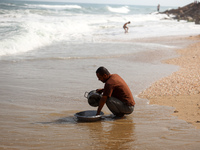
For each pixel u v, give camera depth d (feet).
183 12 207.92
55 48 48.67
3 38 46.06
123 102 14.89
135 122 14.26
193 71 29.99
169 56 42.73
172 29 99.50
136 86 23.48
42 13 138.62
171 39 67.77
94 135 12.19
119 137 11.88
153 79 26.40
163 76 27.81
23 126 13.48
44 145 10.83
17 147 10.56
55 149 10.38
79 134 12.34
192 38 68.69
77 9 226.99
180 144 10.84
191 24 130.31
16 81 24.61
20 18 100.01
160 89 22.29
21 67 31.50
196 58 39.86
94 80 25.89
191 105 17.40
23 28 58.75
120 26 104.94
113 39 65.77
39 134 12.27
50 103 18.21
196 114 15.35
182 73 28.96
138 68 32.63
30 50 45.50
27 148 10.46
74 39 63.00
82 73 29.07
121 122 14.35
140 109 16.79
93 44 55.36
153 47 53.01
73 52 44.42
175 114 15.55
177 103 18.03
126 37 70.95
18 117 15.02
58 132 12.62
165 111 16.24
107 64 34.86
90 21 118.21
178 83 24.18
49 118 15.05
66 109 16.97
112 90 14.38
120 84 14.76
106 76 14.78
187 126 13.29
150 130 12.82
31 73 28.35
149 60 38.93
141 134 12.26
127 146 10.70
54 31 74.38
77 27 87.15
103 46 52.70
